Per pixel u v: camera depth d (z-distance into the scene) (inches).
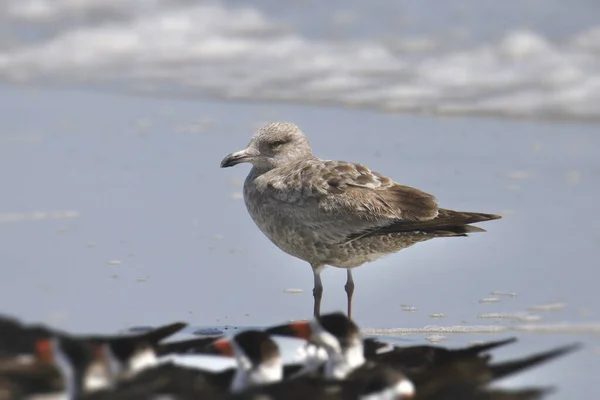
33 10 1081.4
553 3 978.7
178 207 621.0
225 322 473.4
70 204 625.0
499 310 489.7
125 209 617.9
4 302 493.7
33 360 383.9
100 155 711.1
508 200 621.0
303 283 530.0
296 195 477.1
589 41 899.4
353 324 411.5
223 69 924.0
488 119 775.7
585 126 756.6
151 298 500.7
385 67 890.7
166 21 1037.8
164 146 727.1
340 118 783.7
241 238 579.2
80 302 493.7
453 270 544.4
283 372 406.9
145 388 370.3
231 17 1032.2
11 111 823.7
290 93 849.5
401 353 435.2
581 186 641.0
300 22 1006.4
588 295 502.0
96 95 866.8
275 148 508.4
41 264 540.1
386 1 1029.8
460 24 958.4
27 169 684.7
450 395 380.2
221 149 717.3
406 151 703.1
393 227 464.1
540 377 408.5
